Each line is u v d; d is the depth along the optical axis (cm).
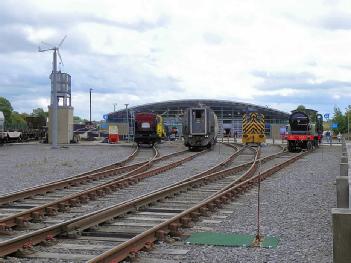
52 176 2227
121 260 837
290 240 1025
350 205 1112
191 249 945
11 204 1451
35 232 945
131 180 1967
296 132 4644
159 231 1008
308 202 1545
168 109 12356
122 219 1222
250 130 5172
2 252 851
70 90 7056
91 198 1553
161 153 4006
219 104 12456
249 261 858
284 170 2645
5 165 2784
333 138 10025
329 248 952
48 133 6034
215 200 1433
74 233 1024
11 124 6406
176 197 1630
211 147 4788
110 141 6225
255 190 1833
